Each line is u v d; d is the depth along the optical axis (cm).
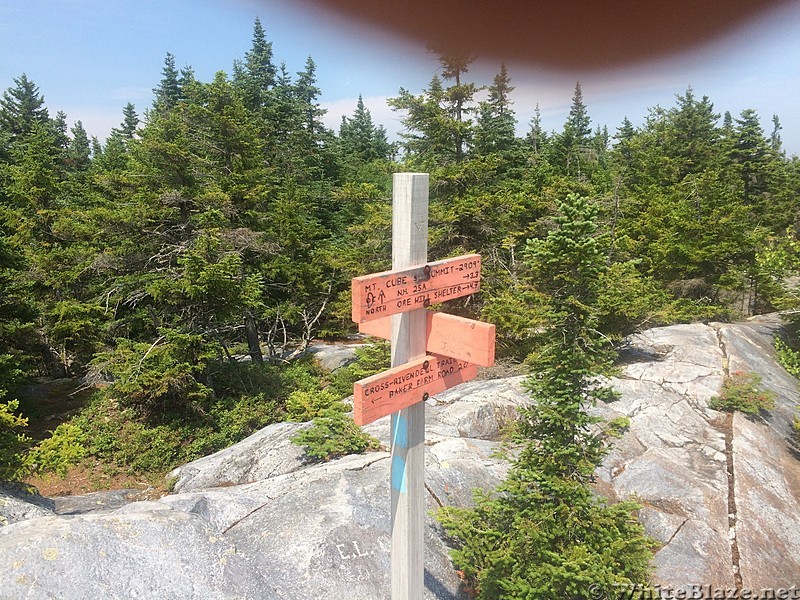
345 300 1964
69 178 3362
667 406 1217
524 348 1489
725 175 3281
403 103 1678
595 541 587
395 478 469
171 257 1806
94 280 2050
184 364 1446
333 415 962
